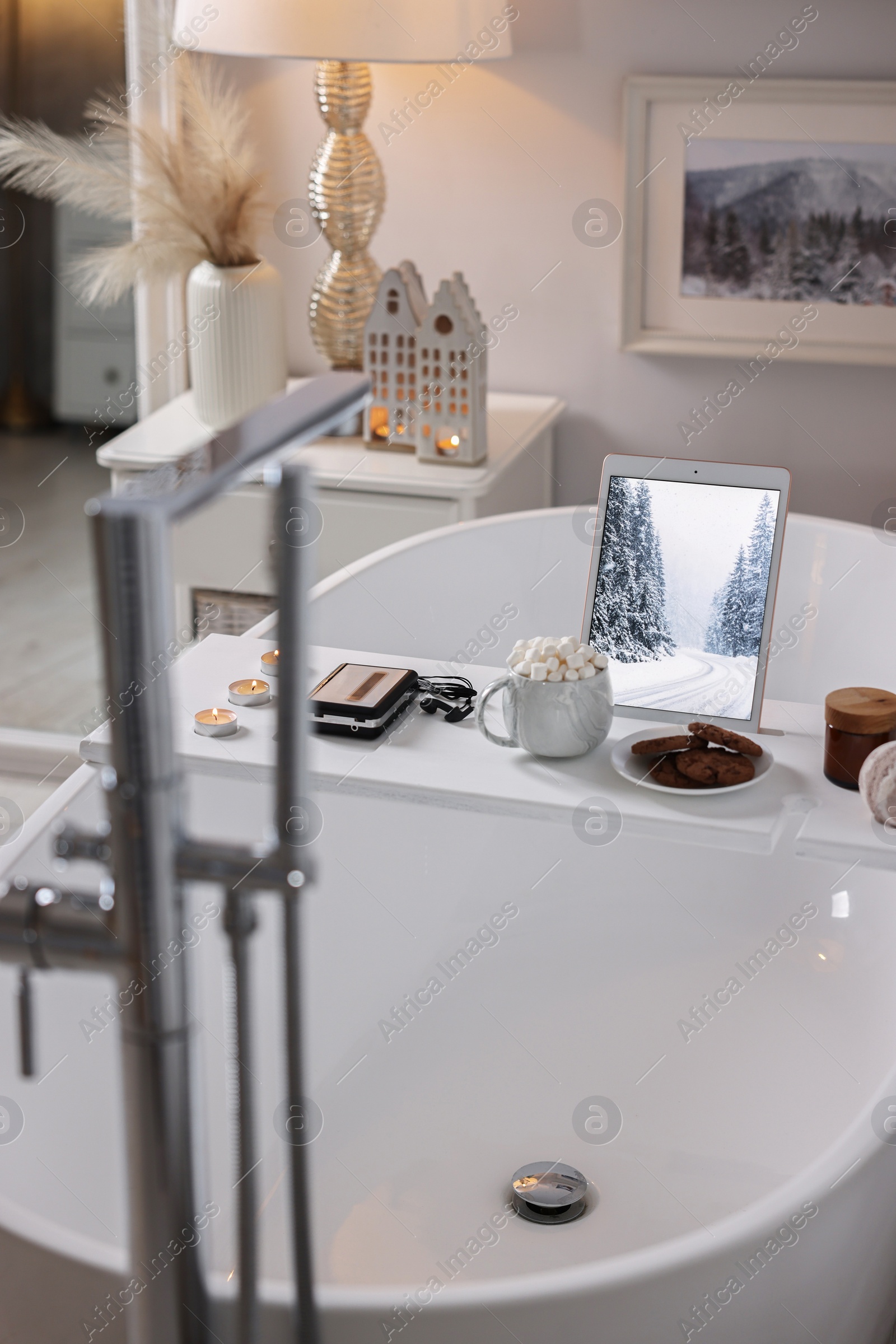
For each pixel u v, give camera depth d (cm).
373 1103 148
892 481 252
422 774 123
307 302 277
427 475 224
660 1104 145
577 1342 79
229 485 53
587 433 268
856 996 145
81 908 57
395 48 219
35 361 470
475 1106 148
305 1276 74
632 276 251
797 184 238
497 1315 77
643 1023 158
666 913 168
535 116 250
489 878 173
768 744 132
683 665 141
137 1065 58
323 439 249
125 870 55
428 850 169
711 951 165
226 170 237
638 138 243
